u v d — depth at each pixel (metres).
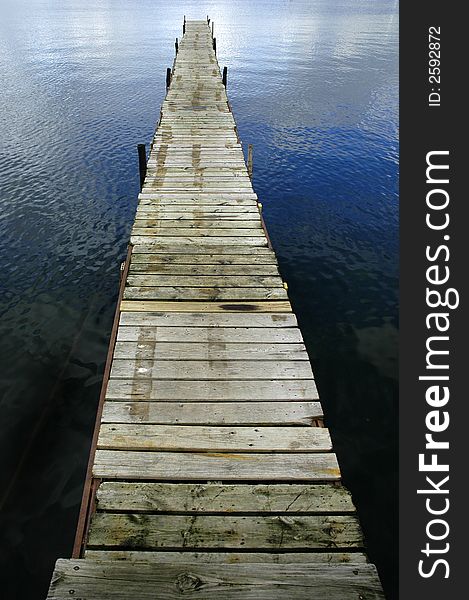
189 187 10.28
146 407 4.76
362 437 6.59
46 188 14.97
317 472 4.14
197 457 4.25
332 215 13.59
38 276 10.39
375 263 11.12
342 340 8.49
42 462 6.12
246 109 24.75
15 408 6.93
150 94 27.61
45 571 4.89
